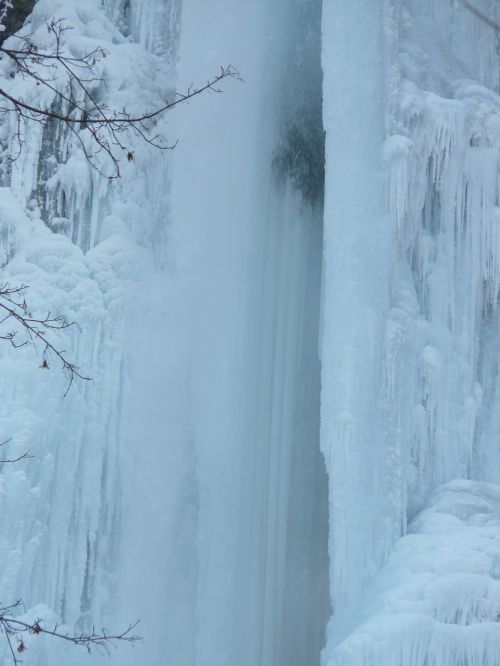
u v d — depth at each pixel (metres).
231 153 12.58
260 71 12.82
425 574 10.04
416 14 12.86
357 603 10.51
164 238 12.35
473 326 12.14
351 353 10.93
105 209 12.08
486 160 12.36
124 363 11.64
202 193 12.44
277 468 11.98
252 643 11.58
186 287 12.20
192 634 11.61
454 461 11.73
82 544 11.11
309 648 11.68
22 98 12.06
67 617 10.95
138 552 11.54
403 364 11.33
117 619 11.29
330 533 10.74
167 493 11.76
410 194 11.75
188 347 12.04
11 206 11.76
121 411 11.57
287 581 11.79
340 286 11.12
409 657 9.47
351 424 10.78
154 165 12.42
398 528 10.93
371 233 11.30
